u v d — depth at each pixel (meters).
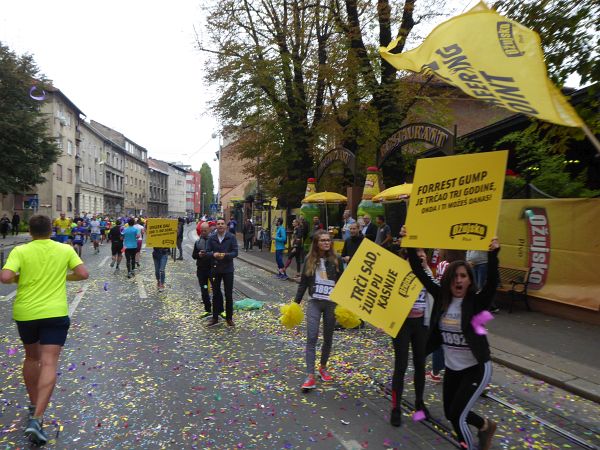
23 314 3.86
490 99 3.46
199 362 6.00
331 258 5.28
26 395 4.81
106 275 14.51
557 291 8.40
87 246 27.67
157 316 8.70
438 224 3.56
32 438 3.82
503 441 3.97
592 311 7.80
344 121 19.23
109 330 7.61
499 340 6.93
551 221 8.54
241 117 21.64
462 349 3.48
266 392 5.01
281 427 4.17
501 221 9.57
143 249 26.33
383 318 4.31
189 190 146.62
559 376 5.43
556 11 7.64
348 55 16.98
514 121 12.30
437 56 4.06
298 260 14.45
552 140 10.77
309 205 18.77
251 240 27.70
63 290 4.02
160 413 4.44
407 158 19.39
